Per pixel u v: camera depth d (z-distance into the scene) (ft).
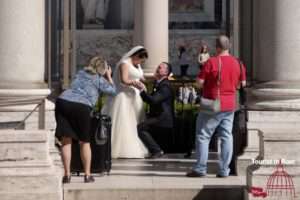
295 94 83.97
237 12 104.42
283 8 83.35
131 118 100.53
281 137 70.13
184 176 81.61
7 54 78.54
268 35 84.38
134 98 100.78
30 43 78.79
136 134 100.42
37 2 79.10
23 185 67.10
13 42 78.38
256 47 90.94
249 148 83.25
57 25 115.65
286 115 84.69
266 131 70.64
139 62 100.32
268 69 84.79
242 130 83.87
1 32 78.28
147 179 79.20
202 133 80.38
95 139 81.15
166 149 107.86
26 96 79.15
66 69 101.86
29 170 67.46
